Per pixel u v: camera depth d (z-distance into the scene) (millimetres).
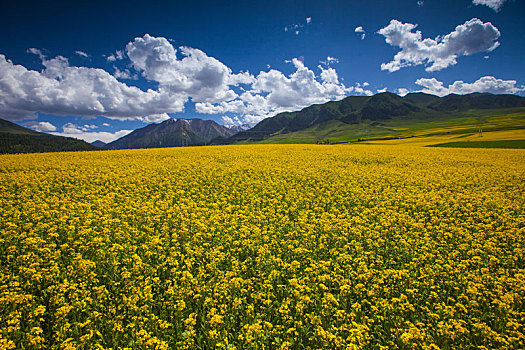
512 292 6699
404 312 6098
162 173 21859
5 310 5691
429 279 7191
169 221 11398
